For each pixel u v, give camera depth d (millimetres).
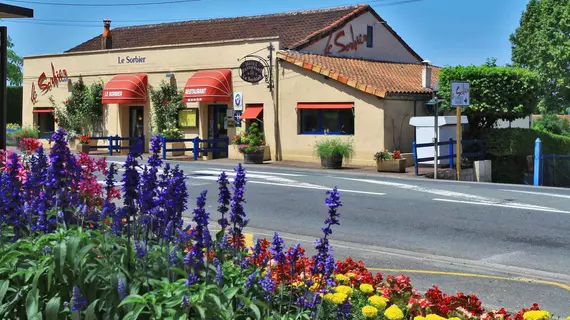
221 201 4559
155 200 4395
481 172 21969
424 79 25703
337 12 31047
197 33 33562
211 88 26812
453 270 7609
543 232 10070
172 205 4453
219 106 28266
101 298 3611
